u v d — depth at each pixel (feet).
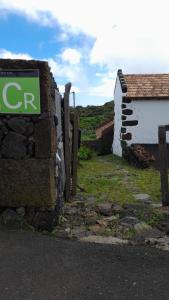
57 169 23.53
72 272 16.10
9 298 14.02
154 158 56.08
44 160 20.76
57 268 16.38
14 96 20.66
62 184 27.30
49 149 20.72
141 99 65.51
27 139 20.79
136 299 14.21
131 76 70.54
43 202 20.92
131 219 24.09
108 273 16.15
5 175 20.86
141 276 15.98
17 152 20.81
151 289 14.94
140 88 67.05
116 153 73.26
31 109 20.62
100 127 92.68
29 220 21.02
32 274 15.80
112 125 80.59
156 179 43.29
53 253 17.83
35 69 20.51
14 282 15.12
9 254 17.46
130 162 59.72
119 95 69.82
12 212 21.09
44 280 15.37
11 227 20.79
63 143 30.12
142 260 17.53
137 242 20.17
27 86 20.57
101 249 18.62
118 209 27.04
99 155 77.05
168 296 14.46
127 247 19.11
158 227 23.12
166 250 18.94
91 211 26.55
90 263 16.99
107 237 20.81
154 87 67.26
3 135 20.84
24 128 20.75
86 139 90.02
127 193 35.14
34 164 20.76
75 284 15.15
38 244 18.75
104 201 31.01
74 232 21.54
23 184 20.89
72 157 33.30
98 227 22.68
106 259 17.49
